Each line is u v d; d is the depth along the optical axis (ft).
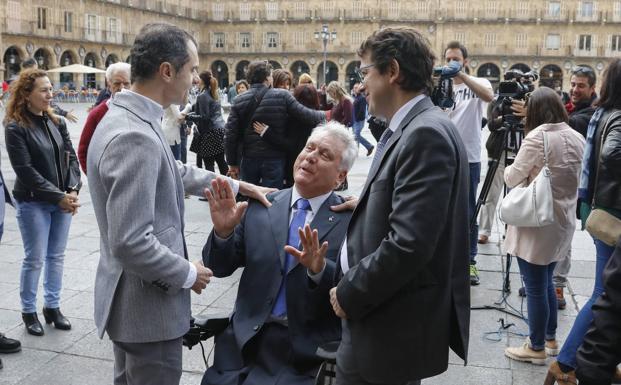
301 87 24.94
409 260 6.98
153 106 8.43
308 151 10.28
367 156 54.49
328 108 48.75
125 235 7.66
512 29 188.65
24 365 13.85
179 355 8.80
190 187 10.57
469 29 190.49
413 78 7.72
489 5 188.44
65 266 20.92
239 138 22.33
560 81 191.42
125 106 8.27
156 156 8.02
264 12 202.69
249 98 21.77
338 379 8.05
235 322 10.09
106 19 171.42
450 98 16.71
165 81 8.39
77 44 162.50
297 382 9.36
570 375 11.96
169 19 193.57
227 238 9.86
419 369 7.61
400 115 7.85
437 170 7.09
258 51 204.85
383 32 7.86
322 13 198.08
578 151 13.75
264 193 10.82
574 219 13.96
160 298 8.38
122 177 7.73
